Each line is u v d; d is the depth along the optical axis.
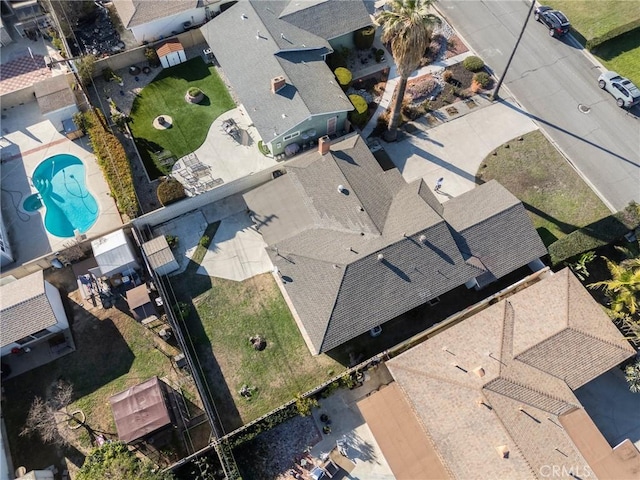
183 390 33.12
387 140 43.59
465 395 29.23
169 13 47.34
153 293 36.03
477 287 36.38
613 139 43.72
